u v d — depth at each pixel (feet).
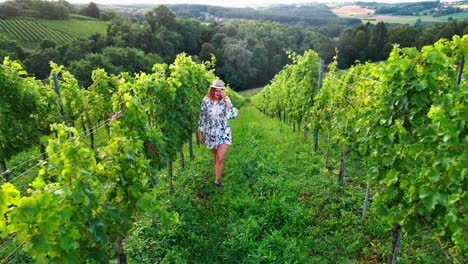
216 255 15.56
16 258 15.52
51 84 31.83
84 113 42.27
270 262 14.60
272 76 231.30
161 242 16.19
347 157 29.22
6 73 24.71
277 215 18.43
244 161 27.58
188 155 32.07
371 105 16.28
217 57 213.66
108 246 10.83
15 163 32.91
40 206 7.98
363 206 19.63
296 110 38.04
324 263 14.89
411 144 12.65
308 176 25.02
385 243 16.19
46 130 28.86
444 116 10.07
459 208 10.01
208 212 19.33
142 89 19.70
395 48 14.32
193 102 26.73
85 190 9.36
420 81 13.00
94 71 43.78
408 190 11.38
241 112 88.79
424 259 14.88
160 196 21.84
